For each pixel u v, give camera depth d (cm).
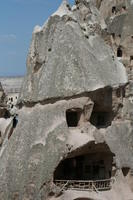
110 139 3431
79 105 3142
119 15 4266
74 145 3003
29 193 2986
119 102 3519
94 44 3566
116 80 3469
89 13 3712
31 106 3294
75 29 3416
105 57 3556
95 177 3359
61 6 3512
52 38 3375
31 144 3094
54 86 3186
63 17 3403
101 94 3266
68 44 3288
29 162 3039
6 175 3116
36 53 3388
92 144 3077
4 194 3075
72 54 3247
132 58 4088
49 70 3266
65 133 3042
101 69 3378
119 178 3322
